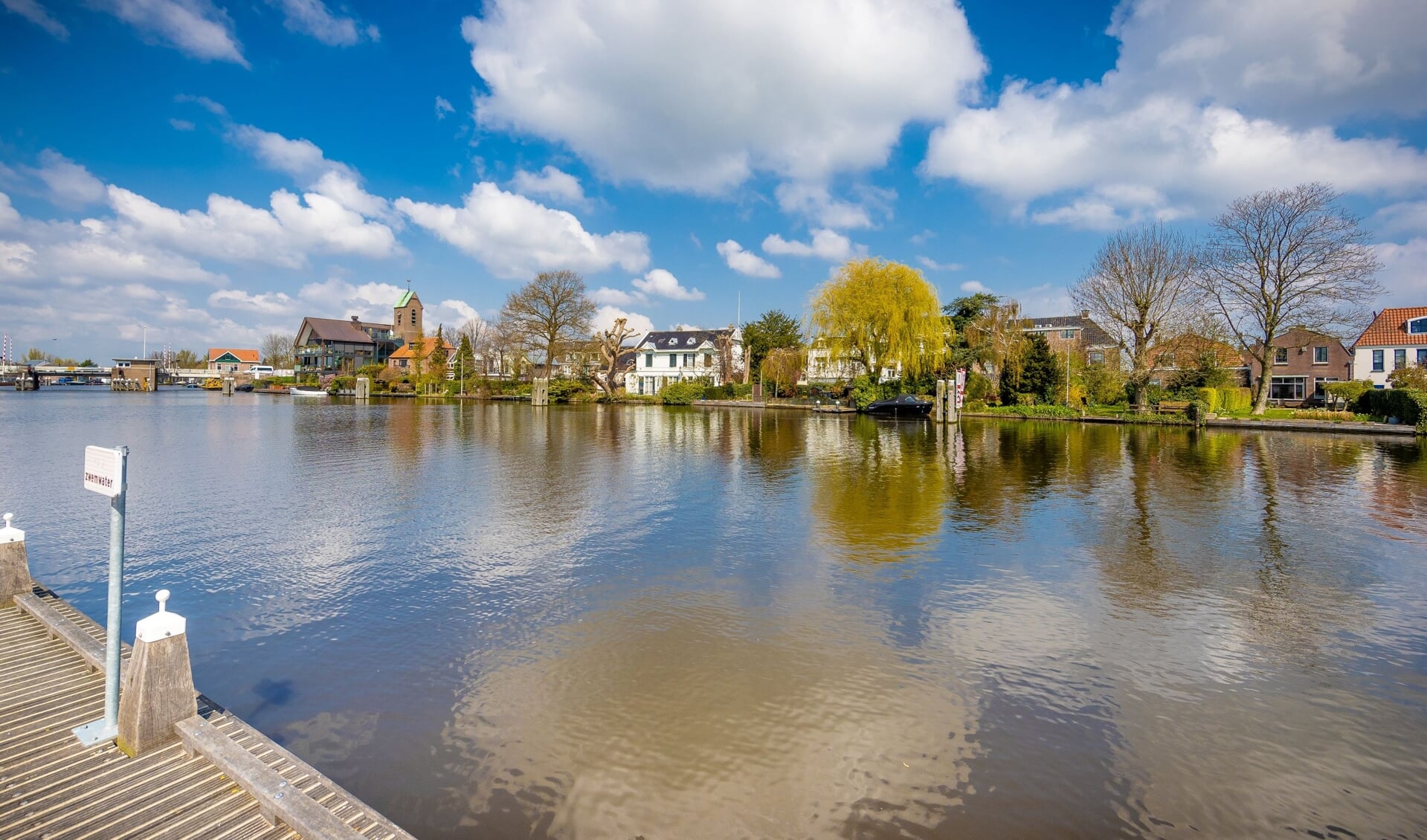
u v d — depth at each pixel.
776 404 48.00
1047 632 5.86
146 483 13.38
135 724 3.81
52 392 75.44
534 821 3.40
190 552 8.34
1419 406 25.02
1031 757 3.99
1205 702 4.63
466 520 10.18
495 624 6.01
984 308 41.38
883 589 6.96
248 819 3.33
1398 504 11.49
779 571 7.60
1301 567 7.77
